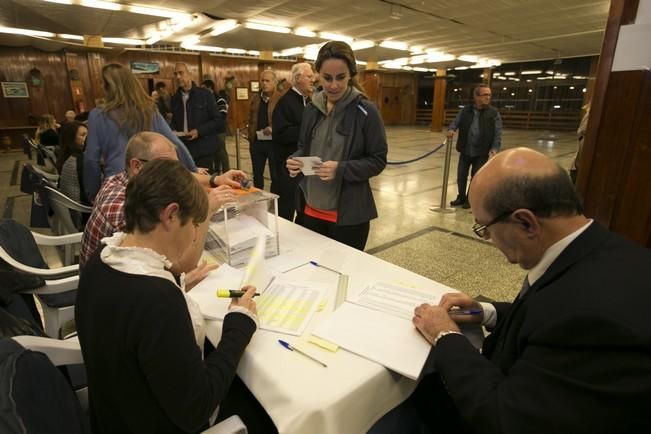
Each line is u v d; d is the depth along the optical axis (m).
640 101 1.28
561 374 0.60
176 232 0.77
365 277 1.24
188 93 3.95
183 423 0.70
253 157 4.18
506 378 0.70
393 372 0.84
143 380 0.70
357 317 1.00
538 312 0.68
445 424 1.08
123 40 10.63
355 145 1.64
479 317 1.01
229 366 0.79
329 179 1.58
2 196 4.96
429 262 2.91
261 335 0.94
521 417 0.63
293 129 2.99
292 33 9.48
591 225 0.72
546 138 13.16
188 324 0.72
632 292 0.60
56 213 2.48
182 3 6.64
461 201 4.48
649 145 1.29
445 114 19.95
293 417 0.73
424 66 16.72
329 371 0.81
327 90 1.61
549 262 0.72
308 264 1.34
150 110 2.14
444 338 0.85
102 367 0.71
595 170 1.42
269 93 3.89
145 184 0.73
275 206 1.40
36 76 10.23
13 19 7.51
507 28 8.78
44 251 2.93
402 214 4.14
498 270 2.77
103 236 1.29
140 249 0.73
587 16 7.58
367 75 15.50
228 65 13.28
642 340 0.54
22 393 0.60
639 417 0.54
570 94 16.23
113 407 0.74
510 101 18.23
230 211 1.45
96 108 2.09
